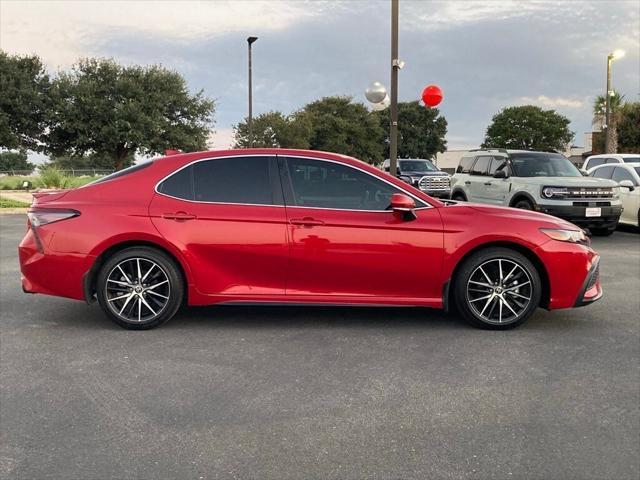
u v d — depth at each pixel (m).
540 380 3.93
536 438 3.09
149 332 5.05
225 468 2.79
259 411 3.42
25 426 3.21
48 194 5.30
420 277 5.08
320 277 5.07
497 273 5.17
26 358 4.34
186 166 5.20
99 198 5.14
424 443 3.04
